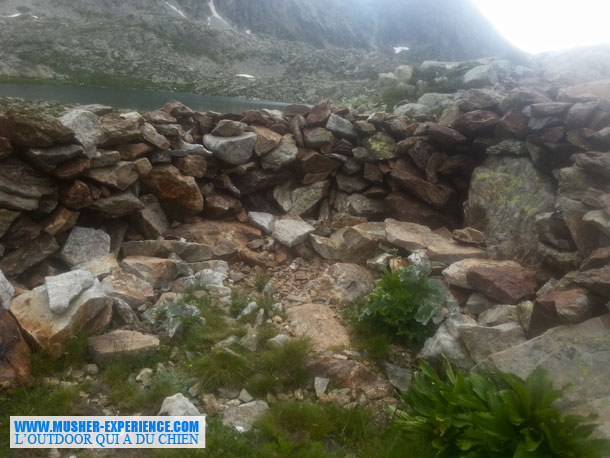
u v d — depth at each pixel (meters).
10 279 5.50
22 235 5.60
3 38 119.88
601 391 3.58
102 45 127.75
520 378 3.56
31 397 3.94
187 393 4.27
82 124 6.08
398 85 12.33
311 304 5.96
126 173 6.65
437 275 6.59
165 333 5.12
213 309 5.71
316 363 4.68
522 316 4.81
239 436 3.74
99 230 6.38
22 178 5.61
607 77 8.72
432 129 8.05
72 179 6.11
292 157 8.62
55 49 119.81
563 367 3.84
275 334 5.21
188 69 120.62
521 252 6.52
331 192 9.17
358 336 5.33
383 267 6.92
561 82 8.86
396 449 3.48
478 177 7.57
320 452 3.48
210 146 8.15
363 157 8.78
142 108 13.23
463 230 7.11
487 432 3.21
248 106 17.67
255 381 4.41
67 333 4.46
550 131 6.81
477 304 5.74
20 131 5.49
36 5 177.75
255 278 6.77
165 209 7.50
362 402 4.32
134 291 5.61
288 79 99.38
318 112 9.10
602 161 5.71
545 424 3.19
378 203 8.77
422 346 5.22
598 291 4.24
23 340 4.33
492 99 8.12
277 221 8.00
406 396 4.11
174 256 6.84
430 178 8.19
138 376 4.45
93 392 4.17
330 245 7.40
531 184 6.96
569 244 5.63
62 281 4.71
